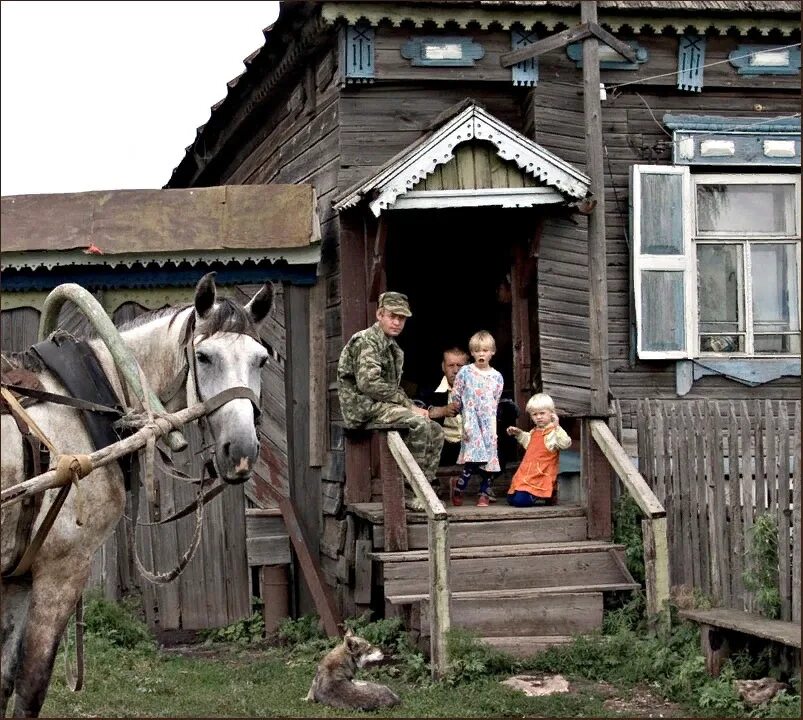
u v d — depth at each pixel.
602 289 8.94
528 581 7.78
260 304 5.57
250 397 5.13
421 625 7.52
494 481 9.72
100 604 8.55
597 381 8.91
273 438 9.23
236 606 9.08
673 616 7.46
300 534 8.95
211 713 6.24
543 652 7.36
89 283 9.23
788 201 9.91
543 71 9.33
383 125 9.21
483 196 8.39
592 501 8.34
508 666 7.18
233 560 9.11
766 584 6.78
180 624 9.00
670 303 9.59
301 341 9.39
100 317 5.07
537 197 8.52
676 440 8.12
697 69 9.72
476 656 7.08
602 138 9.53
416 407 8.20
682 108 9.82
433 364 12.23
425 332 12.23
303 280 9.37
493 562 7.72
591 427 8.41
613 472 9.06
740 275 9.87
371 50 9.07
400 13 8.95
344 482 8.83
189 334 5.30
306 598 9.17
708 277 9.88
